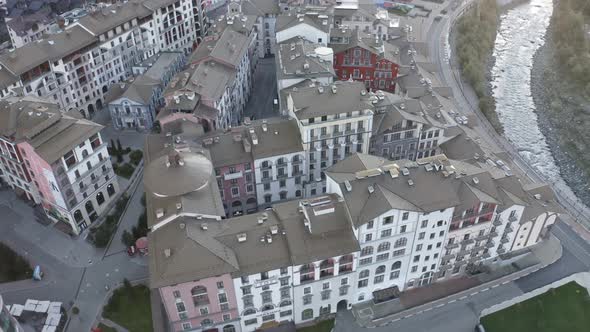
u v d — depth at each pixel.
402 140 134.38
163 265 89.38
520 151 173.50
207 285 91.19
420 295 111.25
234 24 178.62
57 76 158.25
